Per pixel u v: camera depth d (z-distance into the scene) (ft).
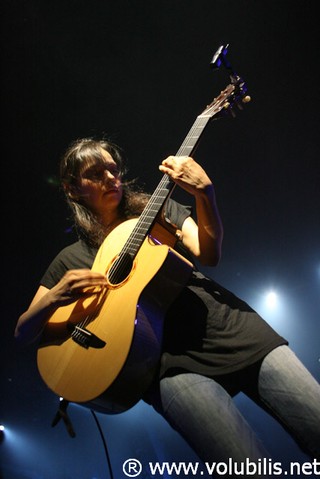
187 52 25.70
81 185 8.54
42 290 8.34
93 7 24.84
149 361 6.70
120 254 7.52
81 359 6.94
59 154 26.23
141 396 6.75
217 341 6.88
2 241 27.48
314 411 6.29
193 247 7.63
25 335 7.90
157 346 6.80
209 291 7.36
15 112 25.81
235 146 26.48
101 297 7.30
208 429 6.12
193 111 25.99
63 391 6.87
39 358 7.38
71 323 7.34
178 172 7.08
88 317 7.20
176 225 7.97
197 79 25.80
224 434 6.06
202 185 6.98
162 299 7.01
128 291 7.02
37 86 25.64
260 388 6.72
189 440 6.29
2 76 25.21
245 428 6.20
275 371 6.58
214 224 7.20
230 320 7.05
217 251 7.35
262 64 25.27
